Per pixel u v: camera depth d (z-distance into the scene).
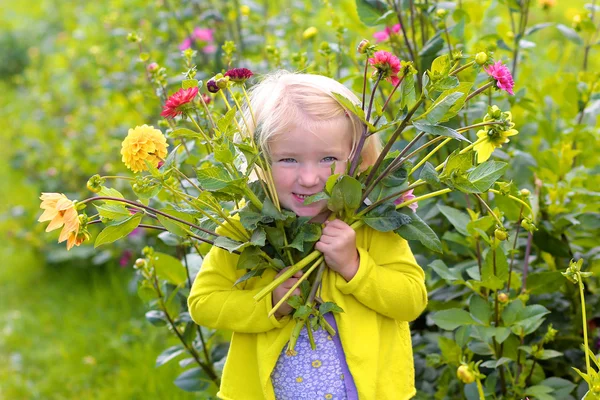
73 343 3.46
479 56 1.53
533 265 2.37
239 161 1.62
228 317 1.63
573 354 2.23
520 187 2.39
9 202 4.88
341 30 2.55
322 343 1.64
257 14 3.62
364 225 1.66
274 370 1.67
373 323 1.64
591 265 2.20
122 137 4.05
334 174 1.51
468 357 2.12
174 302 2.22
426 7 2.39
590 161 2.55
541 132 2.71
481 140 1.52
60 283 4.09
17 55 7.36
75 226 1.48
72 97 5.16
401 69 1.52
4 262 4.38
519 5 2.53
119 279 3.92
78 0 7.11
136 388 2.97
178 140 2.15
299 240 1.54
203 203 1.60
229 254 1.68
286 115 1.54
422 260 2.23
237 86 1.65
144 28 3.96
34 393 3.13
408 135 2.49
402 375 1.67
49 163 4.64
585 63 2.70
